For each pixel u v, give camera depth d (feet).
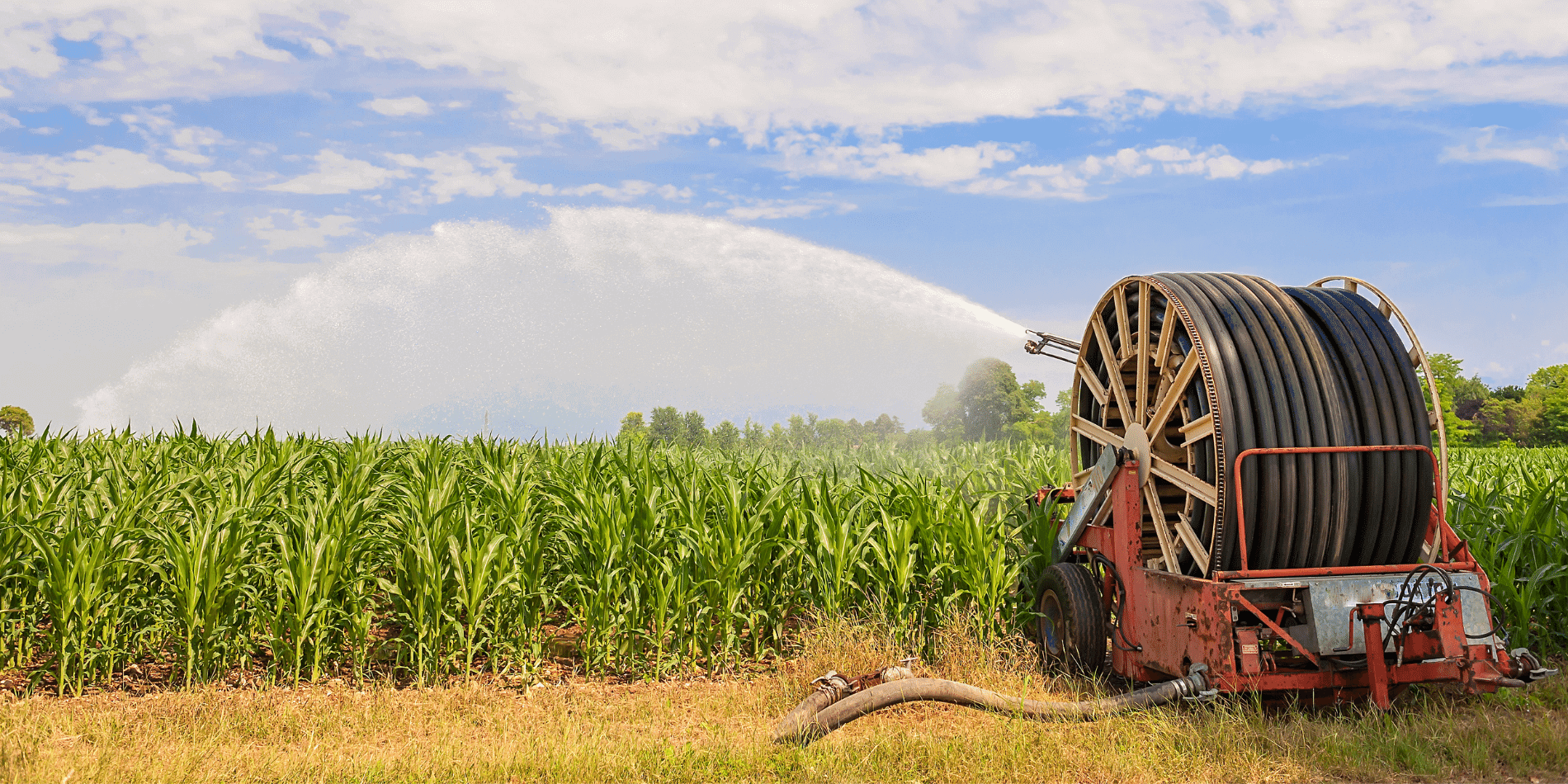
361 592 24.97
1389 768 18.10
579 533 27.63
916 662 25.48
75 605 22.99
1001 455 47.24
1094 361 28.55
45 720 20.39
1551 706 22.38
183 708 21.36
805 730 19.75
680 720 22.02
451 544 24.52
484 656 26.68
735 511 27.25
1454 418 258.57
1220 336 21.65
